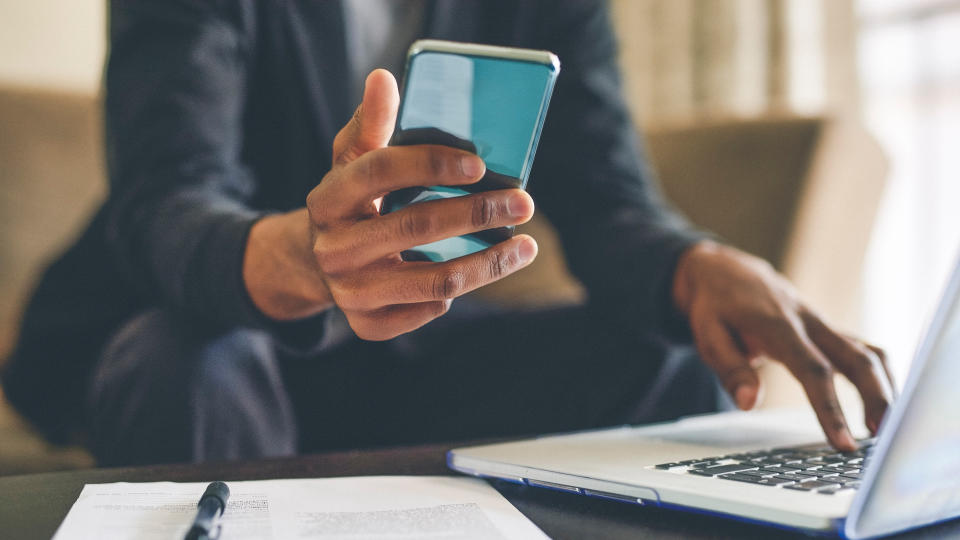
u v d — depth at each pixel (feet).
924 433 1.11
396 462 1.99
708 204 5.18
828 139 4.84
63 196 5.81
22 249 5.58
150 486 1.60
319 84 3.25
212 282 2.09
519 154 1.44
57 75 7.41
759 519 1.24
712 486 1.37
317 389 3.15
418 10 3.55
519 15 3.58
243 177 2.77
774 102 7.69
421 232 1.49
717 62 7.93
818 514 1.17
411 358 3.29
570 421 3.24
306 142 3.26
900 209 7.36
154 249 2.29
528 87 1.40
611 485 1.46
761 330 2.10
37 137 5.81
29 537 1.34
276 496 1.54
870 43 7.48
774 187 4.90
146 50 2.71
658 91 8.41
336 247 1.59
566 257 3.47
